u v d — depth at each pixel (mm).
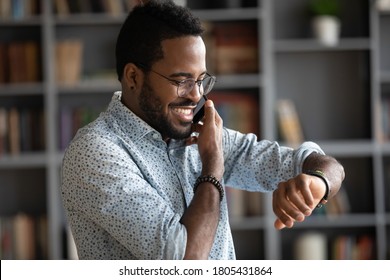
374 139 5668
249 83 5621
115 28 5867
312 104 5949
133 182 1917
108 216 1904
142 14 1980
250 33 5723
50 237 5598
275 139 5770
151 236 1870
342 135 5930
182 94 1946
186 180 2066
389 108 5691
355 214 5930
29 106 5836
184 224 1870
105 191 1904
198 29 1945
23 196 5914
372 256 5750
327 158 2088
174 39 1926
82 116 5602
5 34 5750
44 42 5539
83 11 5602
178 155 2078
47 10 5523
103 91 5742
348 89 5926
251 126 5684
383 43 5961
